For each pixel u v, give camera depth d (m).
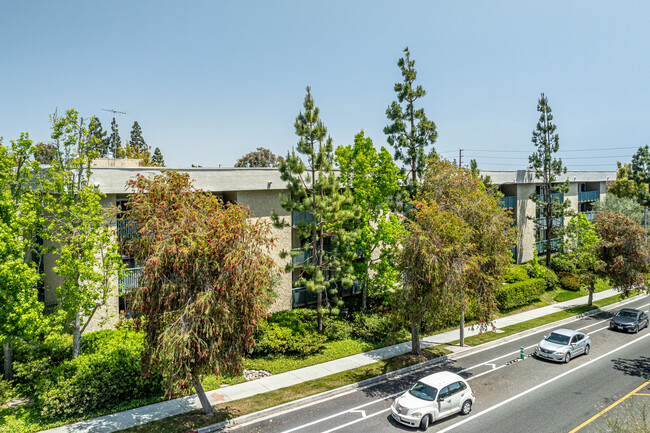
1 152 16.30
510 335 26.55
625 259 30.94
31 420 14.30
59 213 17.11
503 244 20.03
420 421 14.30
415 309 19.23
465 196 21.09
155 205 13.62
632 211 50.62
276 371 19.44
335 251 24.64
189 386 13.90
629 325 27.28
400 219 27.81
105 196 18.41
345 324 25.06
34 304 15.41
